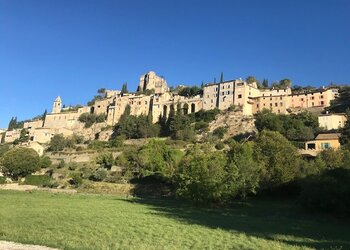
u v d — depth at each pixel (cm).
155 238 2919
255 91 18638
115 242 2686
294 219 4925
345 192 4959
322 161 7369
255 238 3105
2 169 11375
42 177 10706
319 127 13725
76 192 8869
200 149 12081
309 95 17788
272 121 13912
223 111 17612
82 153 14012
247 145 7544
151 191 9219
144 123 17425
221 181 6181
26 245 2408
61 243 2520
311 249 2741
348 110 14400
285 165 7150
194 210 5784
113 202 6488
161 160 10481
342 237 3431
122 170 10981
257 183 6538
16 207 4909
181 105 19200
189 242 2814
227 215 5212
